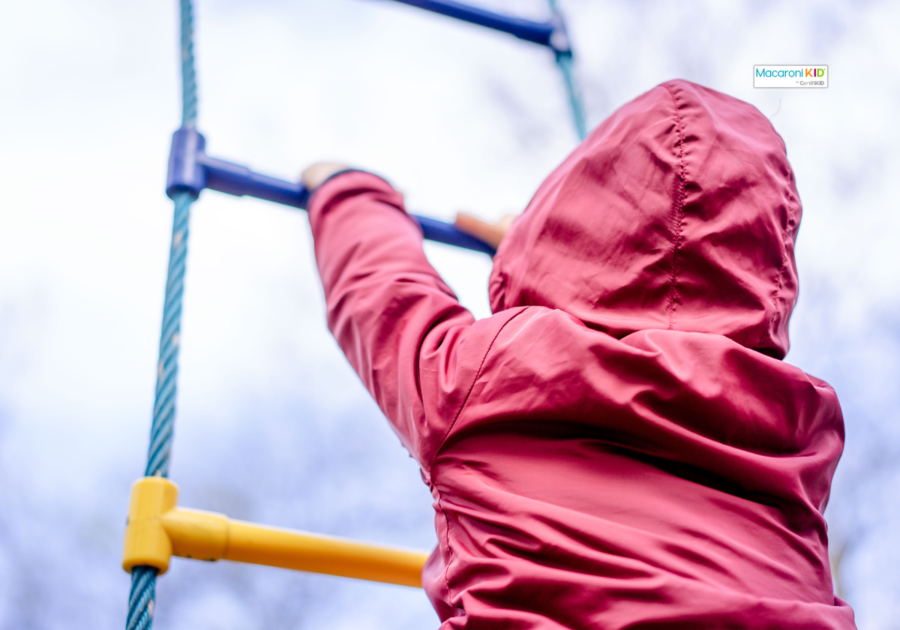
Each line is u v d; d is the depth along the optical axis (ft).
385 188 3.52
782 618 1.90
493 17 6.05
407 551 3.51
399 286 2.74
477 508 2.19
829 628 1.98
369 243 3.08
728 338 2.24
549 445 2.19
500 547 2.11
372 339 2.65
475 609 2.03
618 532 1.99
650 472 2.14
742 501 2.13
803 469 2.21
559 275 2.47
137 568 2.98
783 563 2.07
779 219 2.46
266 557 3.24
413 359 2.48
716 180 2.39
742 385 2.18
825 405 2.41
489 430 2.25
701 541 2.01
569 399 2.15
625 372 2.15
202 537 3.11
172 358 3.39
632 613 1.87
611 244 2.42
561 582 1.94
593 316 2.35
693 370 2.15
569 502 2.08
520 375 2.22
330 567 3.35
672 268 2.35
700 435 2.13
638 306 2.36
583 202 2.53
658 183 2.42
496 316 2.43
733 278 2.32
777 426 2.22
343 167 3.69
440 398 2.30
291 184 4.00
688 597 1.86
